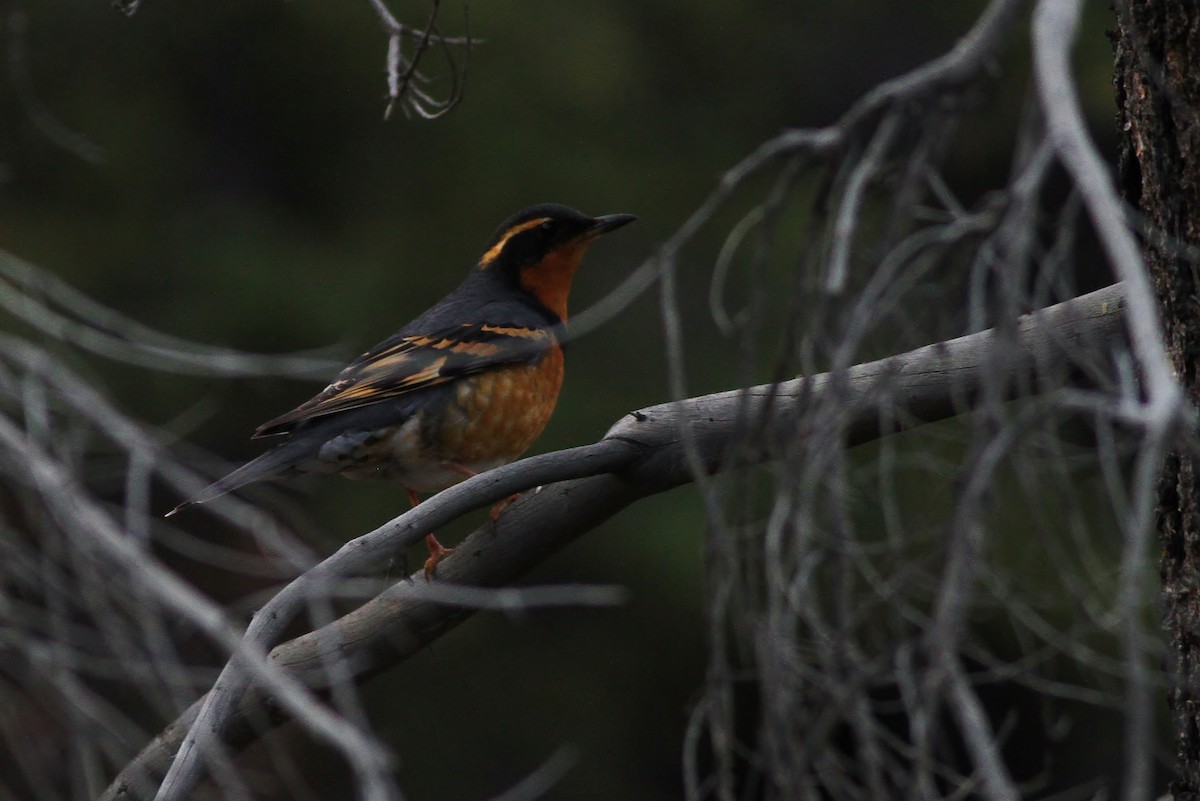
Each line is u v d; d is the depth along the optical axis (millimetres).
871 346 5648
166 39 23500
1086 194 3715
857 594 5949
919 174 4375
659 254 4969
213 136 23609
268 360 9406
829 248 4863
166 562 17406
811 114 24906
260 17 23406
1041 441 5164
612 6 24031
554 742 20938
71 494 7488
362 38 23172
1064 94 3836
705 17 24438
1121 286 6699
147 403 19188
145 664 7074
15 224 22016
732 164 23703
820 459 4617
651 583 20734
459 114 22812
